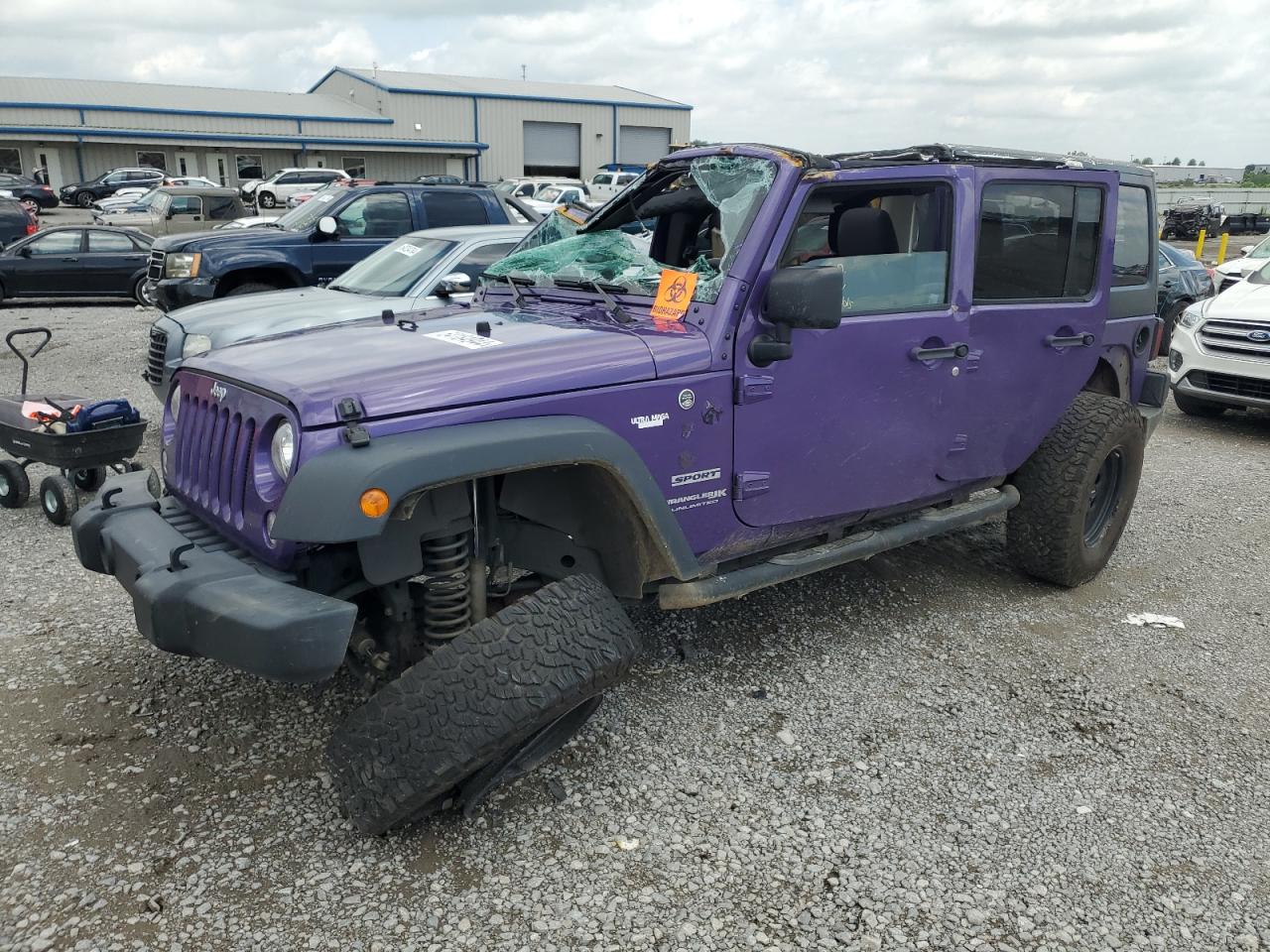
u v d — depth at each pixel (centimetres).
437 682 250
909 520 416
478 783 279
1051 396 437
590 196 3488
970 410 399
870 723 349
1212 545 552
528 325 335
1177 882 270
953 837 286
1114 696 374
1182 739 344
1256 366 802
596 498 308
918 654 405
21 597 438
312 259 966
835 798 303
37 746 316
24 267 1551
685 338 316
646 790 304
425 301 679
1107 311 455
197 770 307
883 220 352
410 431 257
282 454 259
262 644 237
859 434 360
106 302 1719
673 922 249
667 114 5500
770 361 325
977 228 383
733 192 344
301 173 3288
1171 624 441
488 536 300
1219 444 812
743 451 328
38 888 252
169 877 258
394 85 4844
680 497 315
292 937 239
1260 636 432
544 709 250
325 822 283
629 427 297
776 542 360
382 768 251
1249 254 1360
